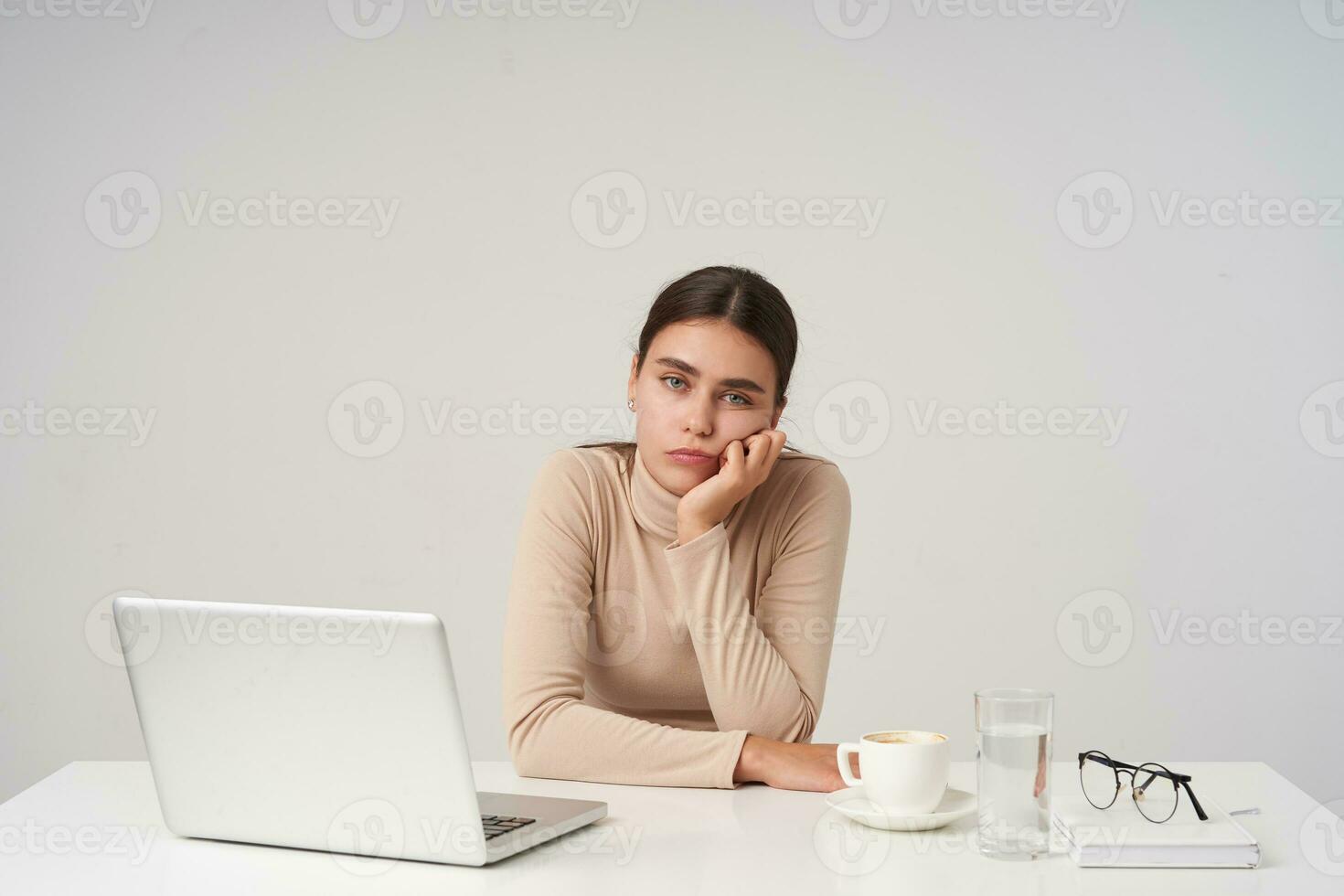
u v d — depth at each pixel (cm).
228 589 278
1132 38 284
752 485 152
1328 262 284
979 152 282
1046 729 104
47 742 275
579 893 95
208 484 278
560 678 146
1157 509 282
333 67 281
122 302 279
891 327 281
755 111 282
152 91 280
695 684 166
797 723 150
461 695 279
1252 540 283
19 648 275
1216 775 134
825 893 94
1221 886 95
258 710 105
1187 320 283
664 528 161
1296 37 283
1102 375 282
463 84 282
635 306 282
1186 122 284
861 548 281
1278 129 284
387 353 280
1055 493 282
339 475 279
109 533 277
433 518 280
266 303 280
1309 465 283
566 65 282
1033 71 283
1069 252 282
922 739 119
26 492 276
